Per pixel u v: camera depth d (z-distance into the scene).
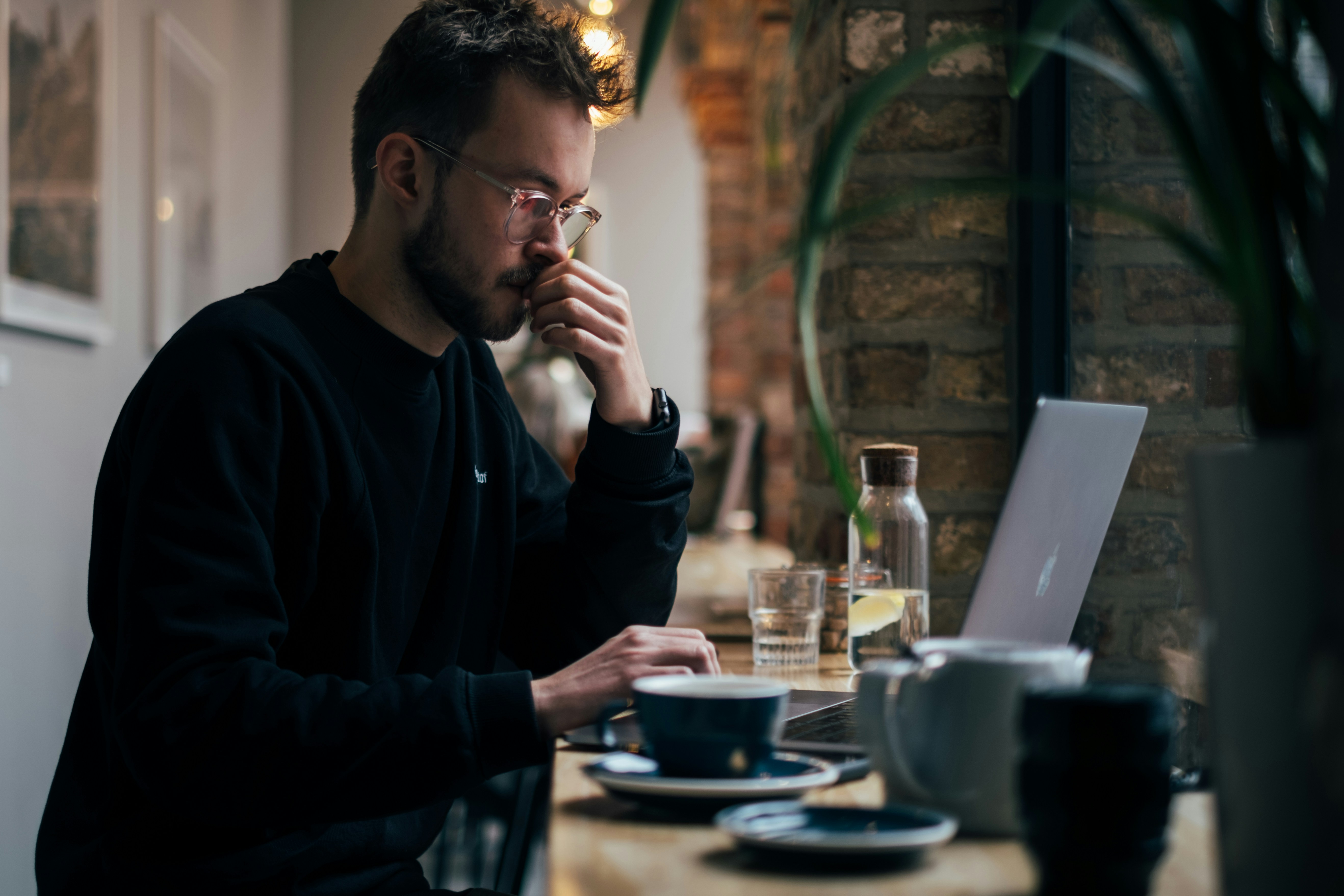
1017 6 1.71
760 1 3.89
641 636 0.93
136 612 0.91
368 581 1.13
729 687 0.77
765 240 4.62
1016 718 0.64
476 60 1.14
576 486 1.31
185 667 0.88
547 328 1.24
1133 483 1.52
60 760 1.13
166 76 3.41
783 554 3.18
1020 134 1.71
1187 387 1.38
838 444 1.82
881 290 1.76
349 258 1.24
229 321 1.08
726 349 5.61
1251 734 0.50
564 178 1.18
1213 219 0.55
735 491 3.74
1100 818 0.57
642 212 7.18
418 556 1.23
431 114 1.15
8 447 2.35
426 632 1.25
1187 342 1.38
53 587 2.60
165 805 0.88
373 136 1.21
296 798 0.84
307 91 5.52
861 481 1.74
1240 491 0.50
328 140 5.53
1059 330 1.69
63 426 2.66
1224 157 0.56
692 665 0.90
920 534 1.39
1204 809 0.77
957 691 0.68
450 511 1.27
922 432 1.76
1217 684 0.52
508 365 5.95
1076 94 1.66
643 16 6.57
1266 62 0.54
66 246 2.61
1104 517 1.11
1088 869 0.57
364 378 1.17
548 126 1.15
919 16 1.75
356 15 5.54
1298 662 0.49
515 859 2.28
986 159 1.75
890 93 0.55
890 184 1.75
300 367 1.09
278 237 5.21
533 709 0.85
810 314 0.54
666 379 7.18
